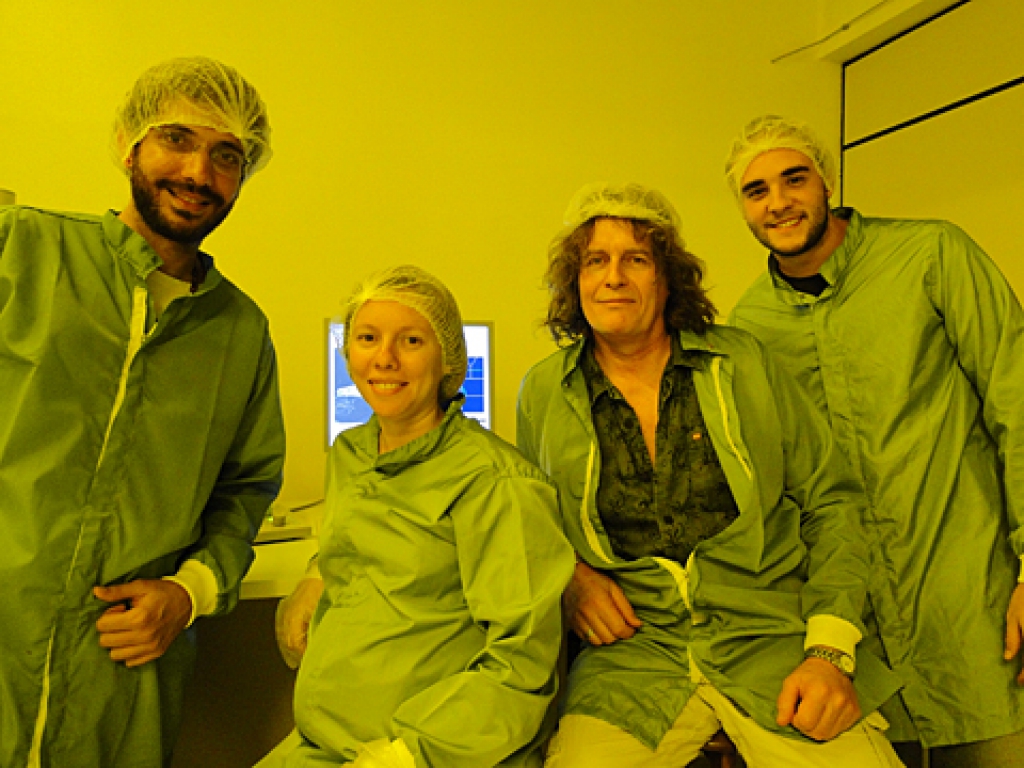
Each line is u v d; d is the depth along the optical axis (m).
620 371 1.36
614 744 1.16
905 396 1.38
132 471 1.14
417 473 1.14
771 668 1.19
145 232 1.20
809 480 1.36
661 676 1.21
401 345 1.14
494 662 1.03
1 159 2.27
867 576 1.29
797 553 1.32
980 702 1.31
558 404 1.37
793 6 3.13
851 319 1.44
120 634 1.11
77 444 1.10
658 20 2.95
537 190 2.81
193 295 1.20
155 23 2.39
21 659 1.05
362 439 1.25
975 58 2.64
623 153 2.92
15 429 1.06
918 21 2.84
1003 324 1.33
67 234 1.16
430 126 2.68
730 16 3.05
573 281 1.38
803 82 3.16
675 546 1.26
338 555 1.17
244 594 1.41
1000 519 1.36
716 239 3.04
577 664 1.32
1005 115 2.54
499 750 0.97
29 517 1.05
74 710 1.09
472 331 2.43
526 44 2.79
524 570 1.04
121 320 1.15
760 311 1.58
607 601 1.27
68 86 2.32
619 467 1.30
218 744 1.81
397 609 1.08
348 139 2.59
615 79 2.90
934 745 1.35
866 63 3.09
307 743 1.12
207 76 1.16
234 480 1.39
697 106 3.01
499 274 2.77
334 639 1.10
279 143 2.52
